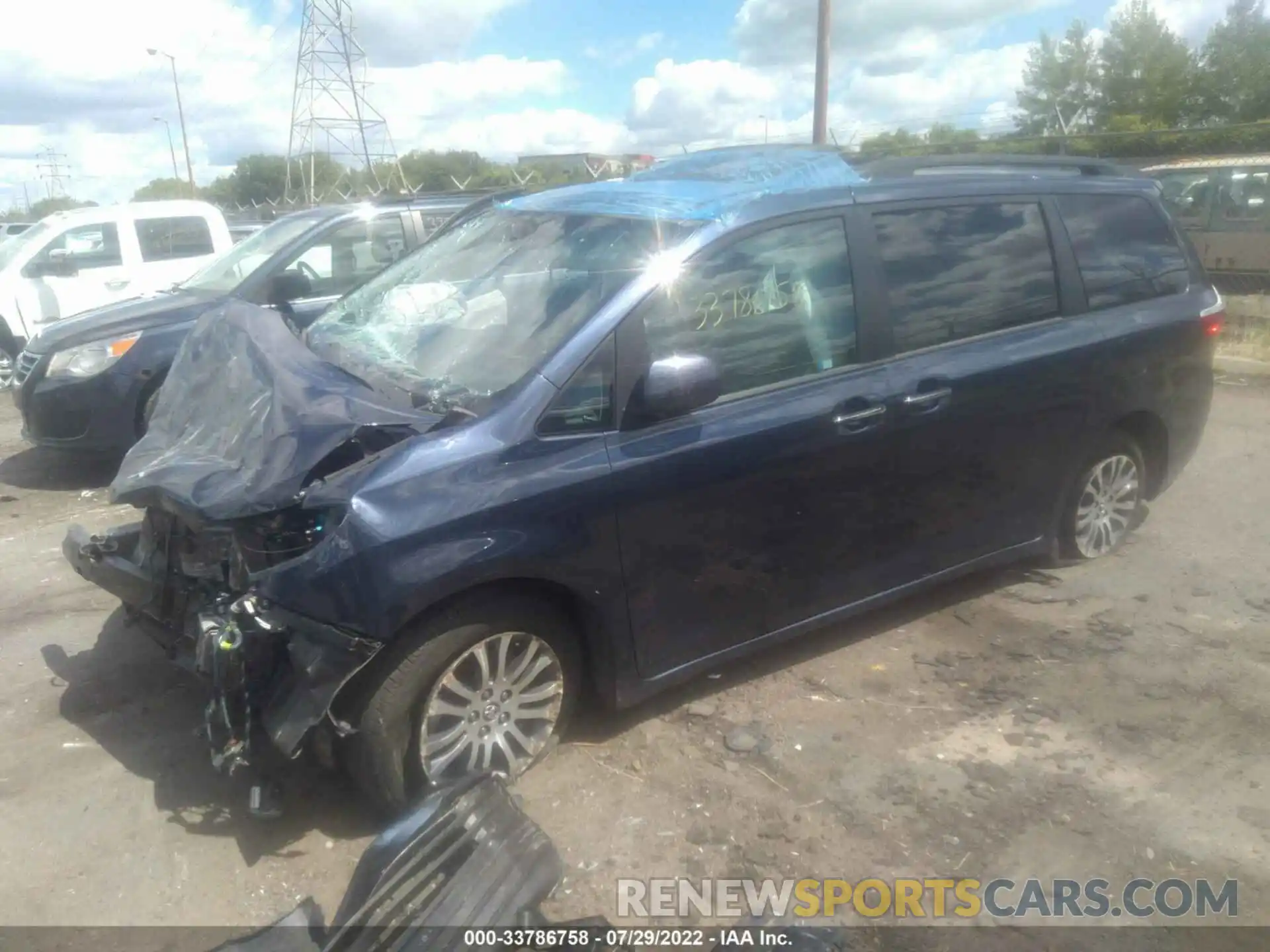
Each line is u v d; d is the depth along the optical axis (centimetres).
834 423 396
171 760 384
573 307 371
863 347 411
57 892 319
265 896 318
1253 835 341
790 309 395
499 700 351
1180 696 423
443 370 377
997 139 1770
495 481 329
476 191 869
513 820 308
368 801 338
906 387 416
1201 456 750
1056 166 506
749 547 389
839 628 482
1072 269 483
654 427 360
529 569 334
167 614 375
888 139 2200
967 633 477
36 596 532
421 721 331
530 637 351
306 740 327
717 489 372
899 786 366
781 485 389
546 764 375
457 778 332
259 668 320
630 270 371
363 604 307
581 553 345
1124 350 495
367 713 322
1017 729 400
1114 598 511
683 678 389
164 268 1166
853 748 388
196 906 314
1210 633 476
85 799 361
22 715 414
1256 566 550
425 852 288
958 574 469
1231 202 1577
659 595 371
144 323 716
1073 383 477
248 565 333
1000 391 448
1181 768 376
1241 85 4462
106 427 708
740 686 430
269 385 362
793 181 418
